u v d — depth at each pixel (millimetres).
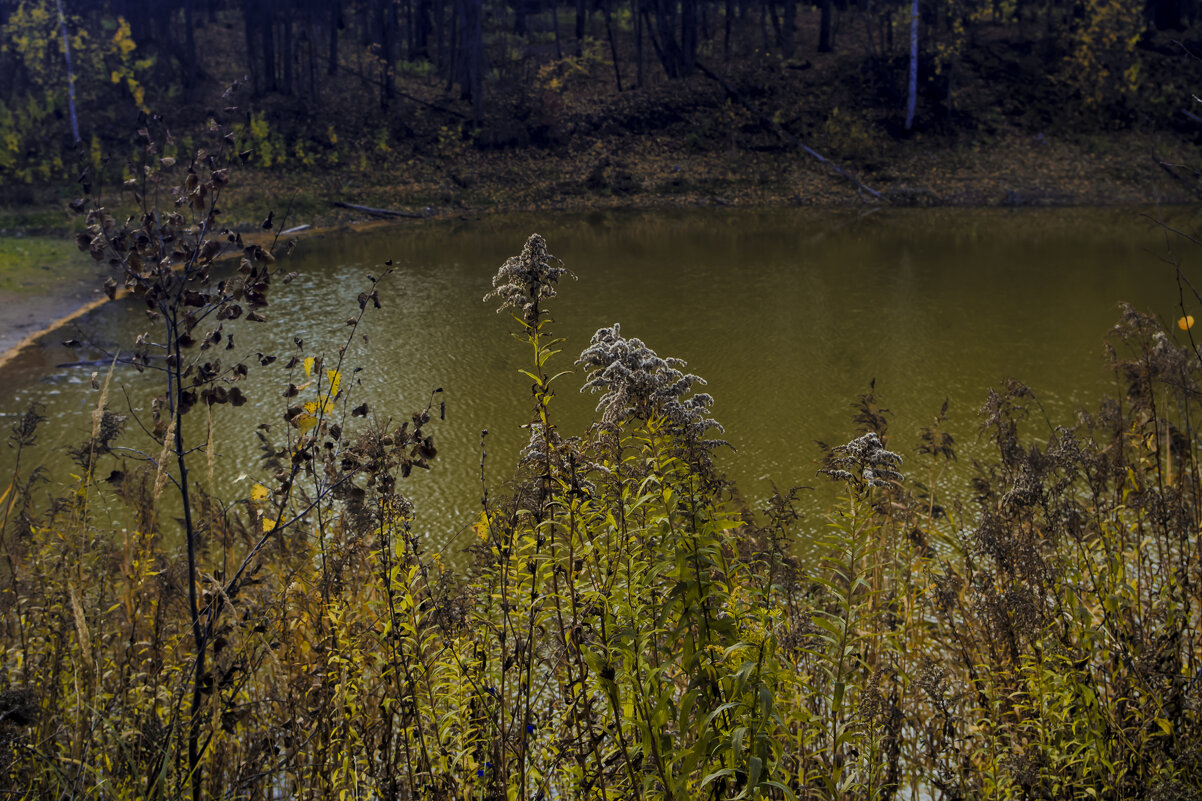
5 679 4176
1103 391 14789
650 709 2973
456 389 15492
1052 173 42719
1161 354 5602
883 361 17281
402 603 3549
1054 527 4934
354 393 15430
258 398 15117
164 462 3500
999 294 23234
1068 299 22359
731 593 3045
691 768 2846
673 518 2961
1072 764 3881
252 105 45719
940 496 10156
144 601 4508
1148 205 39062
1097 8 44250
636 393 3168
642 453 3123
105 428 3969
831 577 4414
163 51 47812
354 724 3750
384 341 19391
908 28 49844
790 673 3076
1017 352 17656
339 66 50844
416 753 3578
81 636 3367
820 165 44844
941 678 4605
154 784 3102
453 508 10547
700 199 43031
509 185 44094
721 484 3232
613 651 2924
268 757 3959
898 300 22891
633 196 43500
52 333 20469
